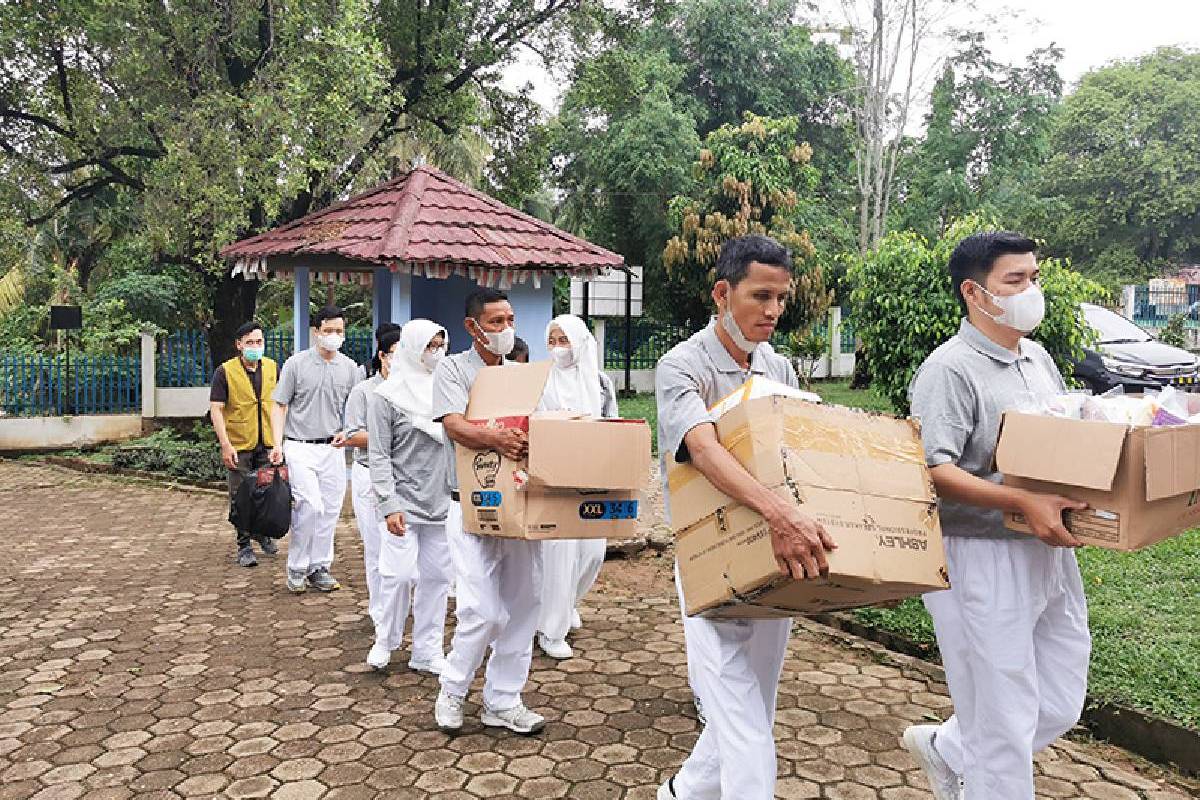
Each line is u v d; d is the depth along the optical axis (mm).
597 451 3197
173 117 12094
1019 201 26109
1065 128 31062
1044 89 23312
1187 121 29750
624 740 3770
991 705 2582
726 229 17359
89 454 13258
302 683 4434
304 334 10586
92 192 13703
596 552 4926
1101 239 31500
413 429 4324
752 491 2176
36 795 3352
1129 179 29984
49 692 4344
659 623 5328
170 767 3562
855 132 22000
